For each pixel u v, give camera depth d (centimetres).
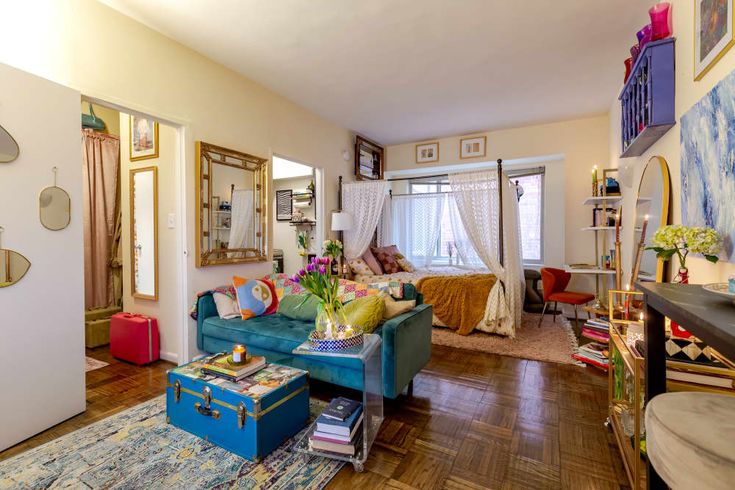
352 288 291
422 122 479
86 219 380
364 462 166
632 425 161
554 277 411
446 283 399
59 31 214
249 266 345
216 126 314
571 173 473
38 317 194
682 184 179
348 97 390
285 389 185
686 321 81
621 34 269
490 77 342
